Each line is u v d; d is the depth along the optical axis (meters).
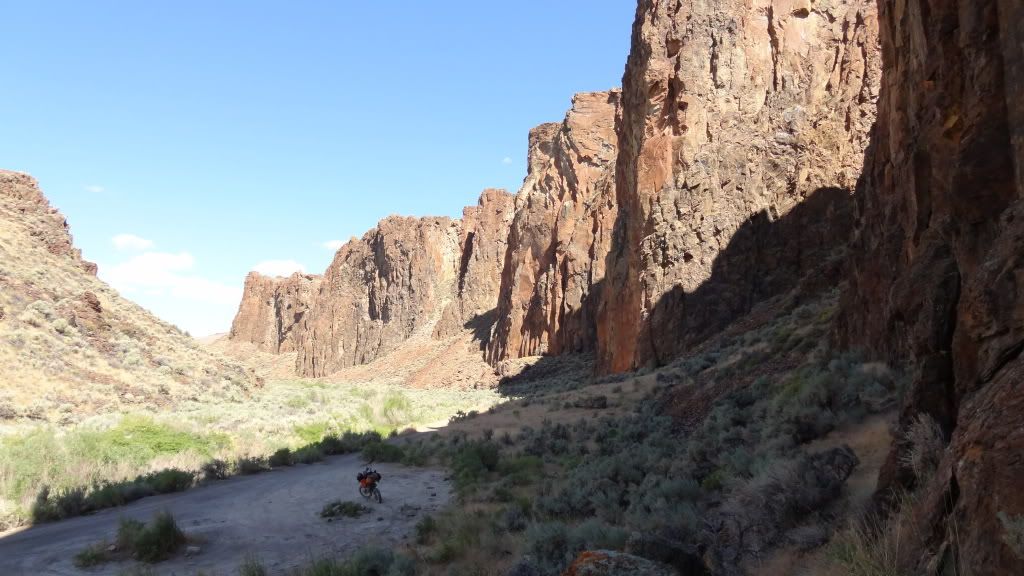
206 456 26.70
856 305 16.09
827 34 49.41
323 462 27.69
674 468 13.55
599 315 57.94
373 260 154.88
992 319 4.90
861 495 7.29
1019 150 6.09
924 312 6.46
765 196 45.34
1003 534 3.15
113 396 35.91
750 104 48.97
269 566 12.57
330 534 14.95
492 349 93.38
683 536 8.28
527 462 21.72
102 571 12.30
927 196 10.95
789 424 11.79
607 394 37.28
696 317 42.91
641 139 51.75
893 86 15.21
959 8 7.25
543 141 103.50
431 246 142.25
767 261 43.41
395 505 17.92
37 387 32.91
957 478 3.84
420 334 130.12
